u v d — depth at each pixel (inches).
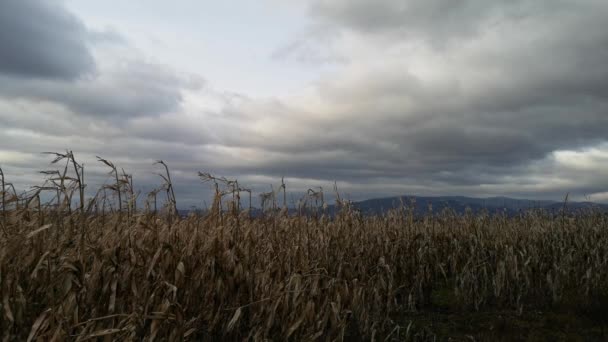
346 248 353.1
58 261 190.7
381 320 283.0
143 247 219.9
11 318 165.3
